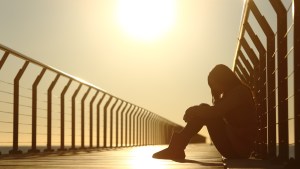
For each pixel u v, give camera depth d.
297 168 2.55
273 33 3.81
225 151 4.32
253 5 3.78
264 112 4.52
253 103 4.33
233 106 4.18
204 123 4.36
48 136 7.14
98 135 9.98
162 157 4.47
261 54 4.48
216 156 5.68
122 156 5.70
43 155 6.10
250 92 4.32
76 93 8.41
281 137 3.17
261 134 4.48
